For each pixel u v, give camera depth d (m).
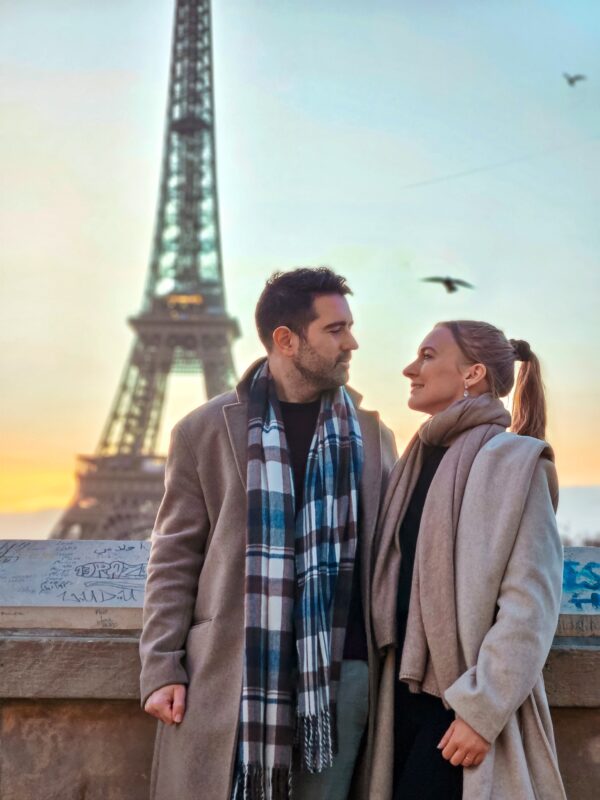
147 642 4.43
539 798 3.99
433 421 4.46
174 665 4.36
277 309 4.67
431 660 4.13
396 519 4.44
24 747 4.87
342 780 4.29
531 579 4.03
